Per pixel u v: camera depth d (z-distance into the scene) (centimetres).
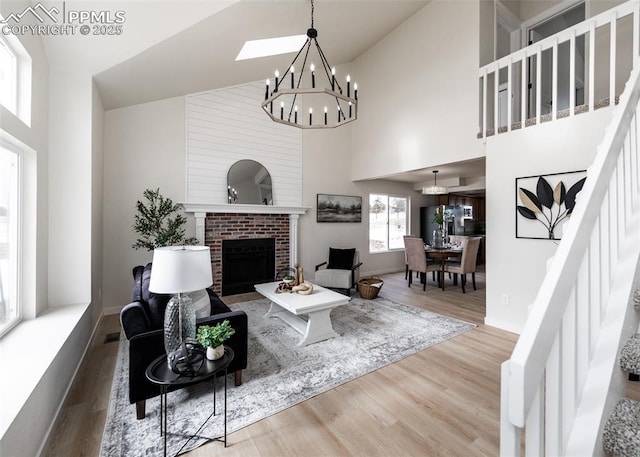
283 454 161
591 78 271
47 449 163
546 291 82
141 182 418
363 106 583
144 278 272
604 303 110
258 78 502
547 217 301
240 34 331
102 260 385
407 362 263
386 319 376
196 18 277
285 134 551
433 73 434
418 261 538
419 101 458
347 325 355
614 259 118
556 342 82
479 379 236
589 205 102
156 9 260
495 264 345
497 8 417
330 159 605
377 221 705
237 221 499
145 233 399
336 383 229
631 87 141
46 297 273
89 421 187
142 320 197
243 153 505
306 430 179
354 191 643
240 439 172
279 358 270
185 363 167
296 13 341
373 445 167
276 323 361
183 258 173
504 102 422
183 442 168
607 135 125
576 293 91
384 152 532
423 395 214
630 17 339
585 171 275
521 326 324
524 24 448
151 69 325
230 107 492
